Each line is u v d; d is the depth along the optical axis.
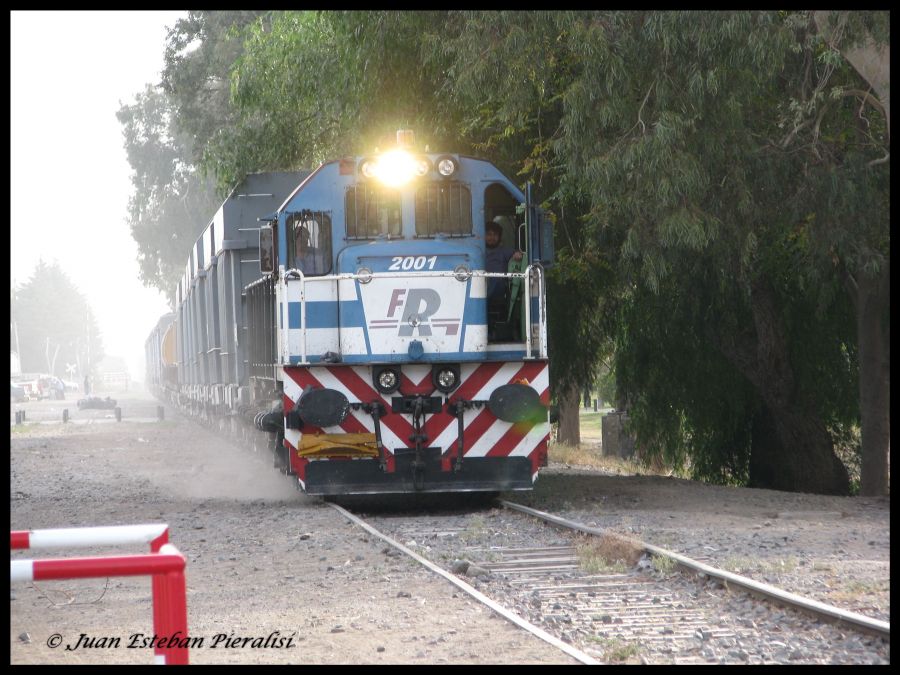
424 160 34.38
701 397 52.09
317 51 50.28
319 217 34.44
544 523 30.22
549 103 41.97
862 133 42.31
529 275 33.44
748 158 38.78
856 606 18.95
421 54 43.09
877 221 40.22
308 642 17.64
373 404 33.00
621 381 54.31
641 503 36.03
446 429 33.41
